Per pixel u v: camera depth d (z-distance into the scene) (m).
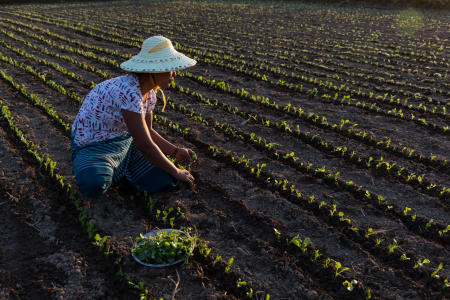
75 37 13.04
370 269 3.20
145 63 3.37
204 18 18.61
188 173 4.17
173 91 7.56
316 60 10.10
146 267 3.19
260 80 8.36
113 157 3.81
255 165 4.81
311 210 3.95
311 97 7.30
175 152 4.33
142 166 4.07
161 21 17.53
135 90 3.47
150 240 3.32
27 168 4.50
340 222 3.74
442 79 8.57
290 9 22.62
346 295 2.97
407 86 8.02
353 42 12.91
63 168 4.58
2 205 3.91
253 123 6.10
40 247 3.38
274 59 10.27
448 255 3.33
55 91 7.25
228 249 3.43
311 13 20.88
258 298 2.95
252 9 22.48
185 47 11.52
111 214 3.81
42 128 5.62
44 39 12.26
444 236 3.54
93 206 3.89
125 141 3.94
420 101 7.15
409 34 14.55
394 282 3.07
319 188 4.32
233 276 3.12
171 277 3.10
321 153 5.13
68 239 3.47
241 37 13.68
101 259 3.26
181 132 5.65
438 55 10.97
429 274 3.12
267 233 3.62
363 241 3.52
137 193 4.08
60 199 3.97
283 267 3.21
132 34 13.95
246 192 4.23
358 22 17.78
